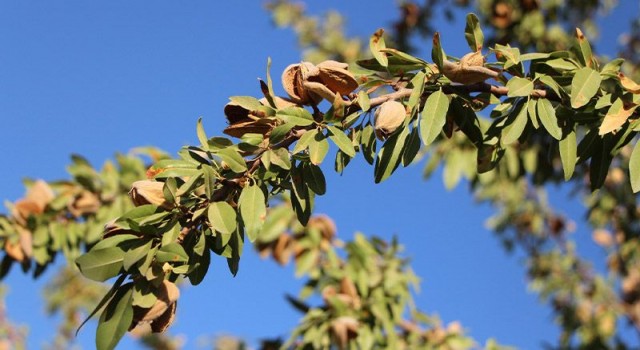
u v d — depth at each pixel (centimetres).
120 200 246
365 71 125
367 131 120
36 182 237
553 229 402
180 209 111
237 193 116
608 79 128
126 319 106
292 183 118
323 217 268
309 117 117
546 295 390
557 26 351
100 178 246
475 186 321
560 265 394
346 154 120
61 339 366
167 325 110
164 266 108
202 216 112
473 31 122
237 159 113
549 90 123
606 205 345
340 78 118
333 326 236
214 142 115
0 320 316
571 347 380
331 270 251
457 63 119
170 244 107
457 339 260
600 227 356
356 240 256
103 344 106
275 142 115
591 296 386
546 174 330
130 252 107
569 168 122
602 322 373
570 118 124
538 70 124
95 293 380
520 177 325
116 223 108
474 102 124
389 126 117
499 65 123
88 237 240
